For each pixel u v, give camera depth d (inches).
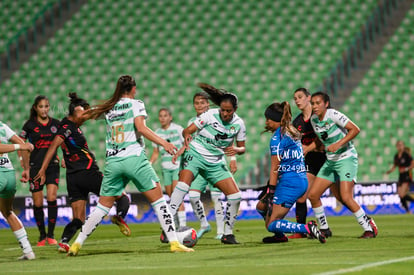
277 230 1069.8
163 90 3344.0
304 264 765.9
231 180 1139.9
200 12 3718.0
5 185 946.7
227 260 839.1
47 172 1387.8
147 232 1712.6
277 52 3469.5
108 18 3759.8
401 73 3339.1
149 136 933.2
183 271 728.3
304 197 1298.0
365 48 3518.7
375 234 1218.6
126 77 963.3
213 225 2014.0
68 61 3553.2
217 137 1107.3
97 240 1421.0
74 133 1135.0
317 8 3663.9
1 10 3836.1
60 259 934.4
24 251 965.2
